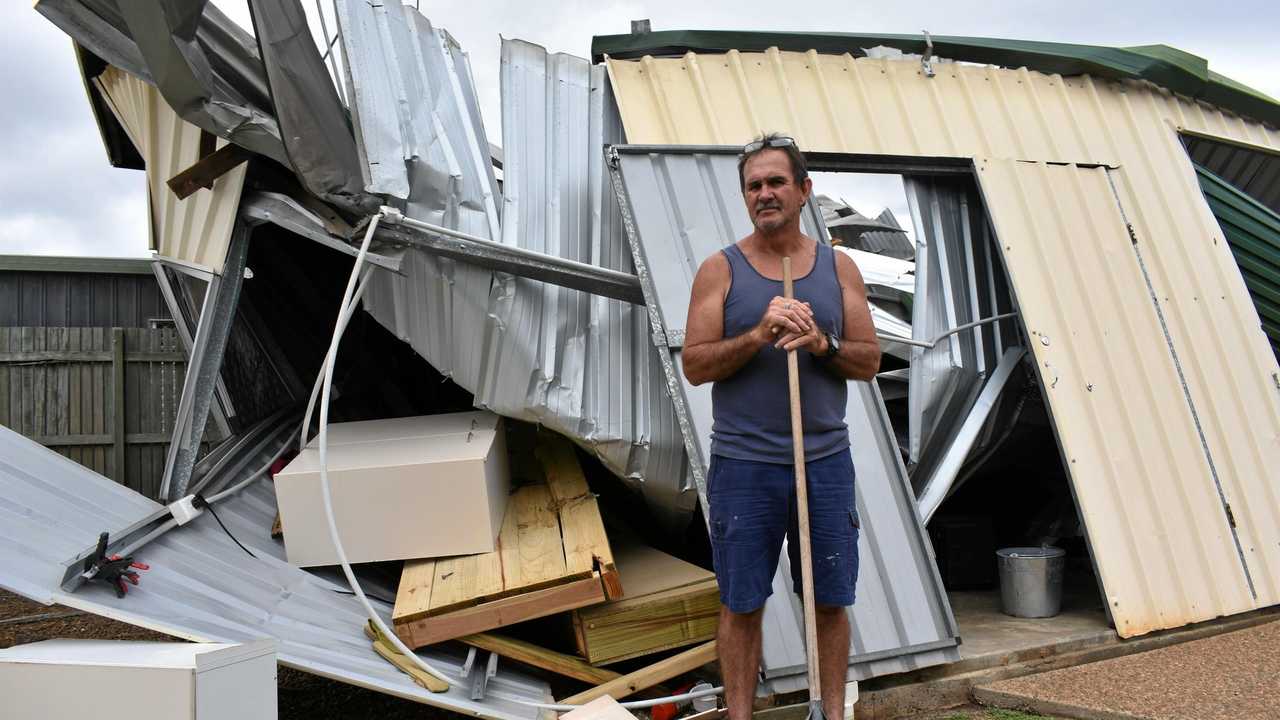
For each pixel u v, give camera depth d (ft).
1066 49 17.93
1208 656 13.30
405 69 13.11
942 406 16.15
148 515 11.03
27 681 7.73
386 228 12.25
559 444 16.06
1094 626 14.38
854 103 16.29
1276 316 19.13
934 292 16.40
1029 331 15.37
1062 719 11.37
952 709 12.09
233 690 7.81
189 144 12.89
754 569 8.50
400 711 11.89
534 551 11.88
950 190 17.17
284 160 11.46
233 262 12.67
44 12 10.58
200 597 10.00
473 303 12.92
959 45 17.19
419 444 12.75
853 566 8.61
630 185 13.25
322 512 11.69
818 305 8.54
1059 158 17.15
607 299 13.58
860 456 13.08
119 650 8.22
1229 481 16.08
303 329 18.06
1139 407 15.83
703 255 13.26
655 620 11.59
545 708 10.16
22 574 8.52
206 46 11.15
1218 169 20.47
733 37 15.94
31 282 23.61
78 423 22.00
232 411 15.74
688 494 13.66
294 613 10.79
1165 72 18.47
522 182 13.70
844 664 8.86
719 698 10.94
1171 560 14.94
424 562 11.93
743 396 8.55
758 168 8.61
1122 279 16.66
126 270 24.14
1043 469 18.72
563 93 14.74
